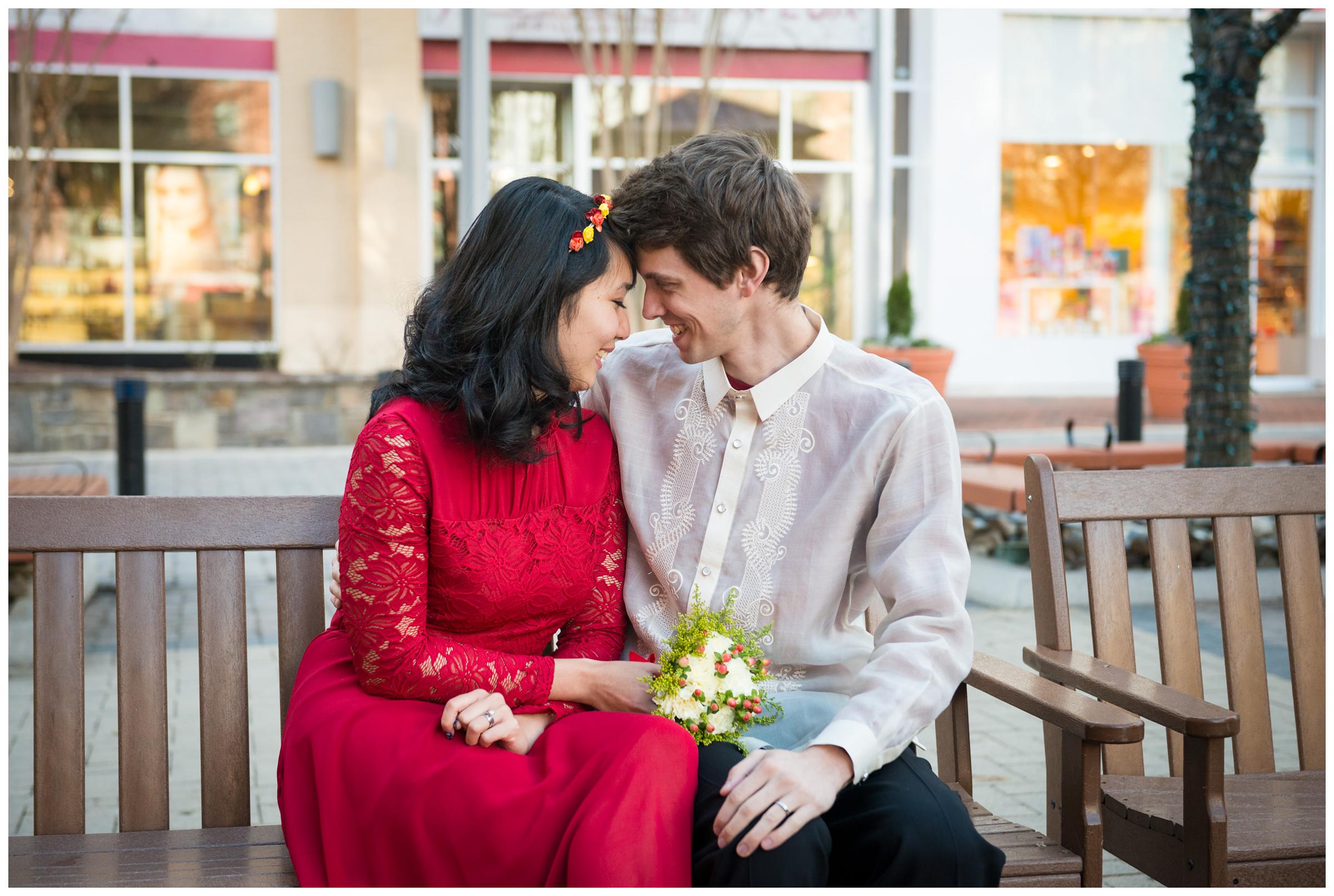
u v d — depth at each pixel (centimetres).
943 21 1374
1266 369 1530
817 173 1425
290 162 1339
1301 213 1515
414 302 204
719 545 198
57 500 203
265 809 323
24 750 360
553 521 197
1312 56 1491
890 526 191
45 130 1299
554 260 186
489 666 186
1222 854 178
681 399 207
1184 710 181
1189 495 235
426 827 169
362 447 185
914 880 167
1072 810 182
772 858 160
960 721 217
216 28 1322
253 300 1361
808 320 204
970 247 1409
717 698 183
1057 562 225
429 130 1359
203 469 1005
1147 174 1460
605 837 159
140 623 205
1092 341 1459
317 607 212
